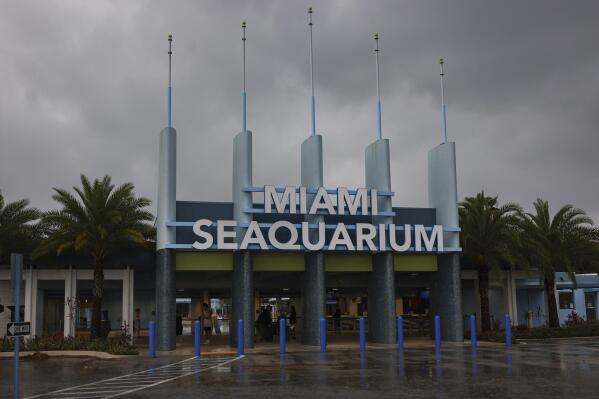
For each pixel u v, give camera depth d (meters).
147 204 30.78
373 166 32.12
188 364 21.58
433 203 33.34
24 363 22.66
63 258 31.97
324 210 29.92
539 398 13.55
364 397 13.88
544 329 34.62
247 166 29.31
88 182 29.80
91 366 21.30
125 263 32.25
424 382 16.22
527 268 34.00
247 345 28.22
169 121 29.41
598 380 16.41
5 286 32.59
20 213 30.97
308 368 19.81
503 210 33.38
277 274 36.03
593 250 36.34
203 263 29.36
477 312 40.47
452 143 32.31
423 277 39.25
